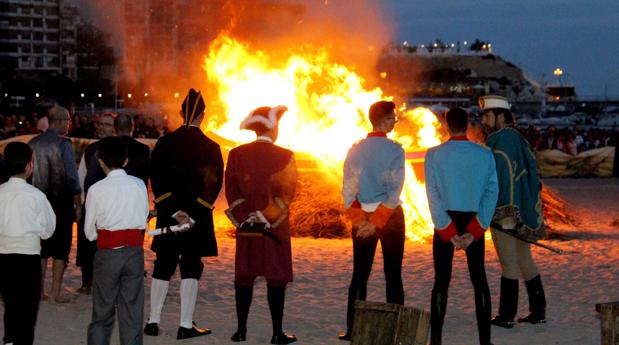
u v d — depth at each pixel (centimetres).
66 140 859
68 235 874
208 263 1119
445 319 825
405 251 1251
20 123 2762
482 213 677
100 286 634
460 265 1127
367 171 699
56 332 759
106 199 627
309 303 894
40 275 666
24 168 659
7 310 659
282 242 714
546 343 730
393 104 712
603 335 587
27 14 14588
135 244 636
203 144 761
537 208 777
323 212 1423
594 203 2097
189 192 752
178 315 841
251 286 731
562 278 1038
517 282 791
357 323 608
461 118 684
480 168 674
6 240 650
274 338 724
